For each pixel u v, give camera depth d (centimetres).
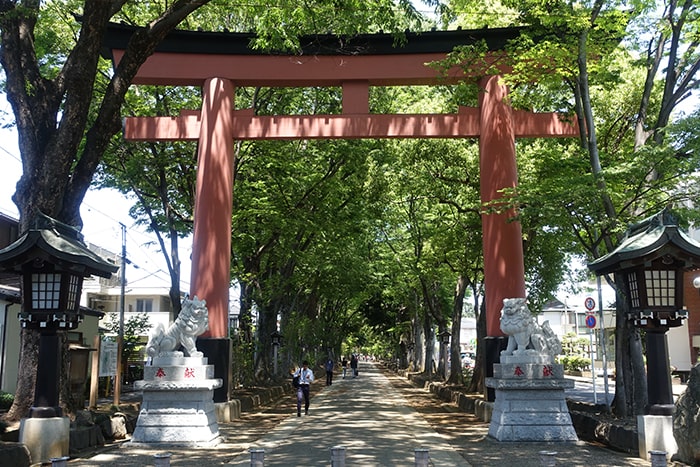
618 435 1187
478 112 1800
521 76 1529
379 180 2520
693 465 938
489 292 1728
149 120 1811
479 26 1853
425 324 4062
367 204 2662
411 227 2964
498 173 1731
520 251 1725
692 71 1479
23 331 1194
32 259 1018
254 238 2520
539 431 1295
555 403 1316
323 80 1823
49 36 1800
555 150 1730
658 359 1079
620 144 1912
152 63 1788
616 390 1473
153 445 1251
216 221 1756
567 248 2078
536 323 1382
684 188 1416
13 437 1023
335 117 1802
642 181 1365
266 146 2238
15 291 2245
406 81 1823
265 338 3166
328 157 2386
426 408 2223
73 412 1243
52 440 998
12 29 1199
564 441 1288
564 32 1470
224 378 1750
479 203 1962
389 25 1416
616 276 1414
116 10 1211
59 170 1173
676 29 1465
